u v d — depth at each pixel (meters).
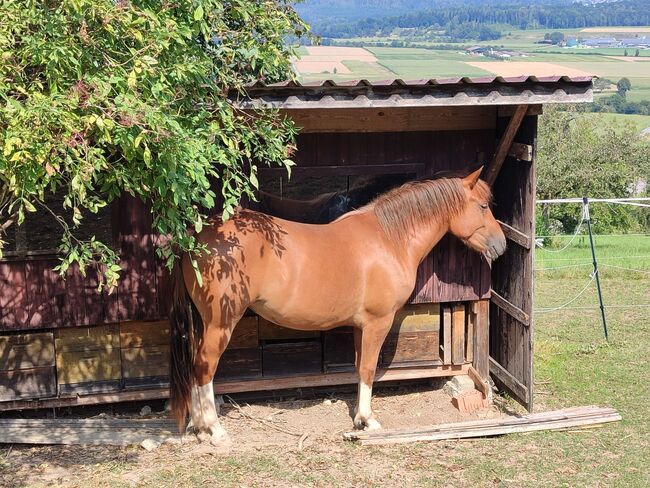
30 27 4.12
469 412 6.31
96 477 4.97
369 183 6.53
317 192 6.40
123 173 4.09
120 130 3.79
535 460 5.36
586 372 7.60
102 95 3.73
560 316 10.23
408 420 6.17
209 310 5.25
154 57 4.11
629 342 8.86
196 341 5.52
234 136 4.92
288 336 6.41
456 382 6.69
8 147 3.41
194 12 4.41
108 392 6.00
